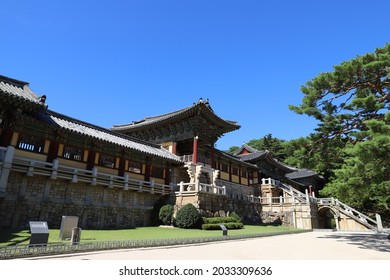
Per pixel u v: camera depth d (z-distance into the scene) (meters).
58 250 11.12
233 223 28.17
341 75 17.56
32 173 19.11
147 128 39.06
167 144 37.28
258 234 22.97
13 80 21.00
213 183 34.66
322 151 19.44
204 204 28.64
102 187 24.34
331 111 19.12
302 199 42.09
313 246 16.81
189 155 35.06
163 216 26.95
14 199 18.66
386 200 42.38
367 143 12.89
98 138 23.28
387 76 16.62
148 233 20.56
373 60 17.81
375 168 13.60
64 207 21.45
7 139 18.67
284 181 60.09
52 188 20.98
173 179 32.47
